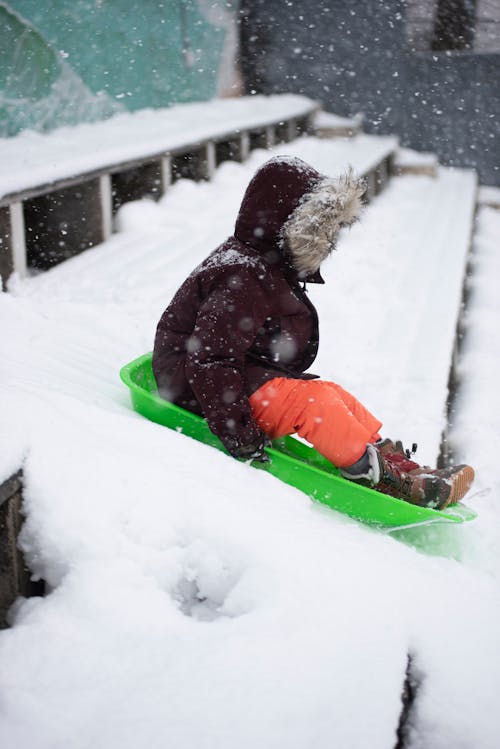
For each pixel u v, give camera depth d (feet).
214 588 6.09
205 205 22.56
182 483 6.50
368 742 4.91
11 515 5.91
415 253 22.95
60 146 19.51
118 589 5.61
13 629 5.30
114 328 12.36
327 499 7.97
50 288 14.40
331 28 37.17
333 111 38.27
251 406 7.95
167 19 28.30
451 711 5.65
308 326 8.30
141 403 8.29
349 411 8.09
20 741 4.53
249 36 36.86
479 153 38.55
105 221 18.26
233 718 4.80
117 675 5.01
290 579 5.89
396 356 14.39
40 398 7.23
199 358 7.47
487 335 20.93
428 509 7.78
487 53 37.22
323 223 7.70
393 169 35.76
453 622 6.23
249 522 6.31
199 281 7.98
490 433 14.78
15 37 19.95
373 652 5.57
